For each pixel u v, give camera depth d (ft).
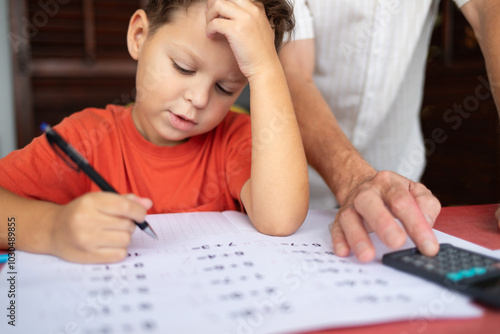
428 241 1.56
